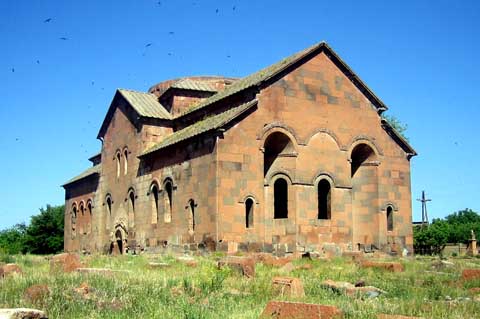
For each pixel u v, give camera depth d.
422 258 30.45
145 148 35.75
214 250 27.36
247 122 28.88
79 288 13.05
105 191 41.31
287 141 30.16
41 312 9.19
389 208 33.00
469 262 26.48
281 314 10.24
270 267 20.61
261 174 28.92
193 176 29.61
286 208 31.83
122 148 38.75
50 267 19.45
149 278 15.32
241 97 30.73
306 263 22.64
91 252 43.25
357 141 32.34
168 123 36.75
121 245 38.12
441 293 14.06
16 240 68.81
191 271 18.78
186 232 29.78
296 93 30.61
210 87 39.25
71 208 49.72
